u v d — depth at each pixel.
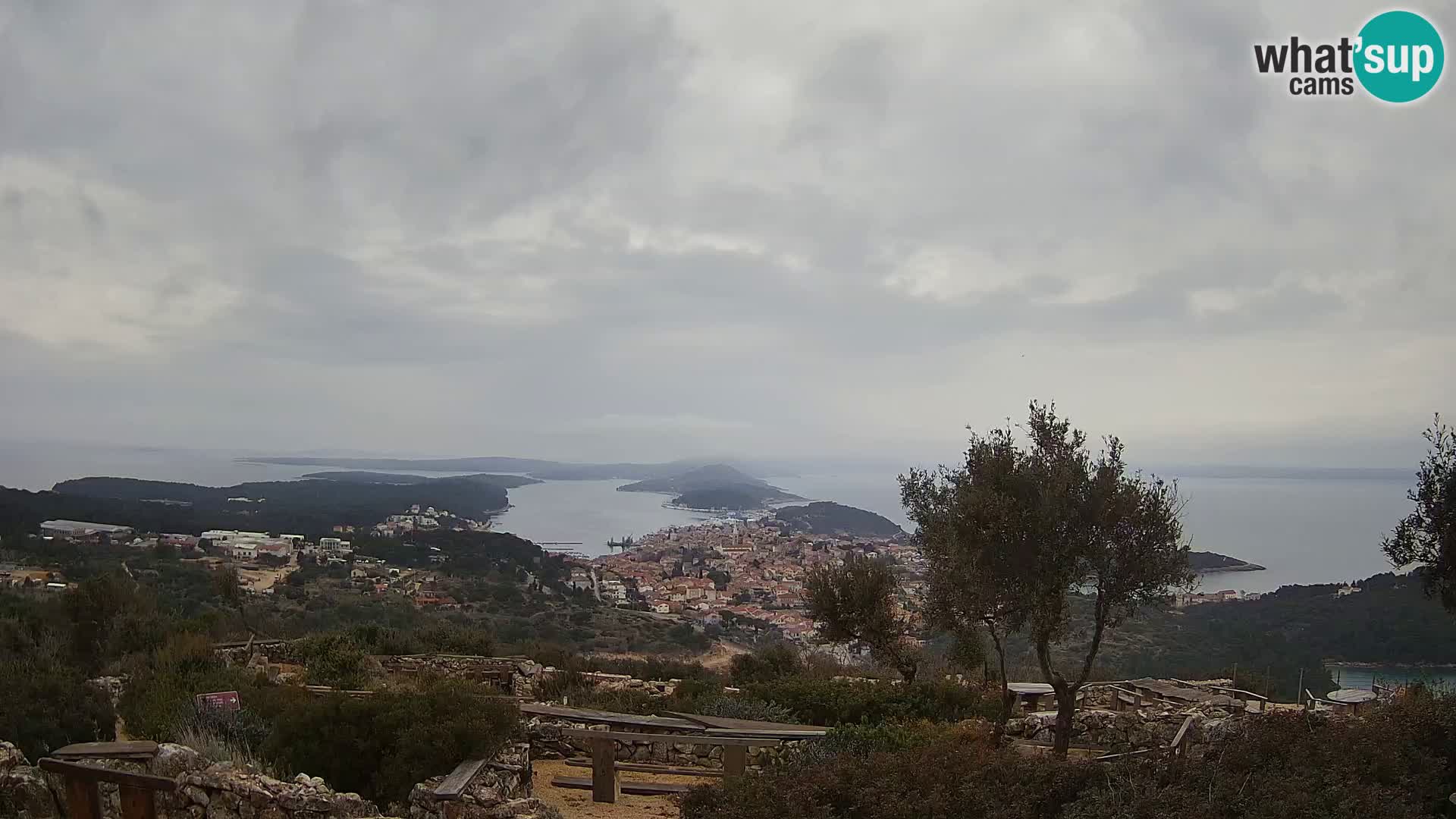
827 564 19.28
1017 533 11.45
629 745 12.06
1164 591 11.45
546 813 8.31
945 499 13.59
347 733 9.37
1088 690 16.94
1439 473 11.77
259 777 8.37
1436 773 8.33
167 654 15.91
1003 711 12.80
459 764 9.04
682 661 36.84
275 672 17.91
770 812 7.76
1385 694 14.75
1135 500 11.16
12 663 13.11
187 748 8.64
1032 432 12.09
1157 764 8.41
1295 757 8.23
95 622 20.77
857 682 17.17
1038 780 8.10
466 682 11.64
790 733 11.64
